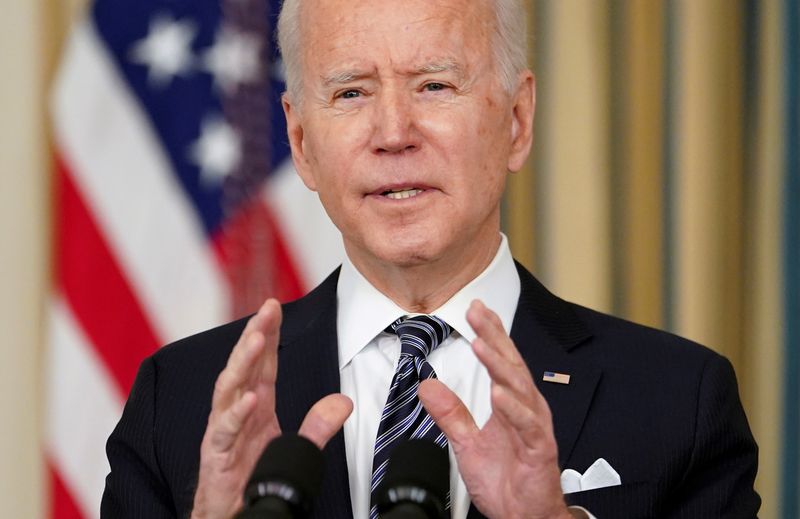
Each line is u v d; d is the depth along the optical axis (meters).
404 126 6.46
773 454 11.28
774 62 11.36
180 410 6.95
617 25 11.38
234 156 10.88
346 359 6.92
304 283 10.85
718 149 11.32
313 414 5.38
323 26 6.73
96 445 10.61
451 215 6.55
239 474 5.43
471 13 6.73
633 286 11.33
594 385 6.72
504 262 7.16
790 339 11.27
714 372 6.82
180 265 10.79
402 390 6.56
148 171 10.80
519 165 7.25
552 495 5.37
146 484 6.80
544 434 5.30
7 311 11.09
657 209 11.34
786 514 11.24
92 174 10.70
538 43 11.42
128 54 10.87
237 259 10.80
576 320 7.19
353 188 6.59
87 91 10.74
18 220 11.12
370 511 6.31
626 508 6.34
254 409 5.28
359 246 6.78
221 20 10.99
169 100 10.88
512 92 6.95
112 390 10.62
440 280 6.89
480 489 5.52
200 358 7.21
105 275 10.70
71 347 10.61
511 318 7.06
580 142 11.34
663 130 11.35
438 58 6.55
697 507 6.45
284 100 7.35
